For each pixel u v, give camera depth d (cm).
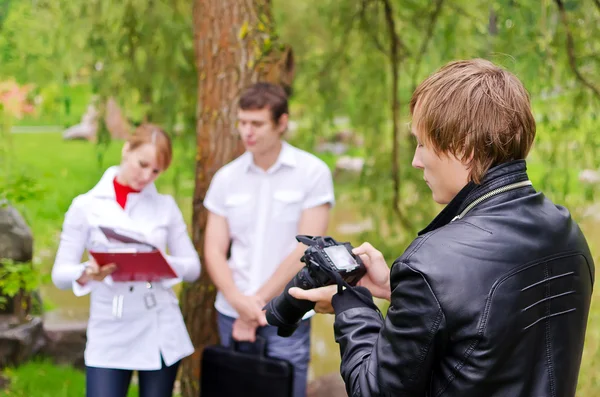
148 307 325
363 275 188
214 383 341
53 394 500
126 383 331
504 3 543
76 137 1861
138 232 326
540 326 150
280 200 348
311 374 654
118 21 536
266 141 342
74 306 776
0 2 555
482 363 144
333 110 608
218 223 360
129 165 326
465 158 155
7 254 545
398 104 584
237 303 342
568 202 566
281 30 631
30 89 576
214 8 420
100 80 546
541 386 149
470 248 149
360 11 581
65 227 327
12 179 505
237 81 416
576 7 537
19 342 551
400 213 575
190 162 571
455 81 156
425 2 585
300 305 185
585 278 162
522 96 156
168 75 540
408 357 148
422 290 147
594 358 554
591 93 543
